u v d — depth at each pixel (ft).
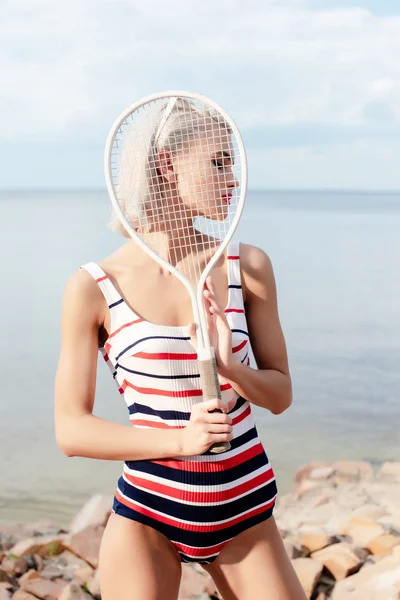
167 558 7.88
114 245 102.42
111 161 8.18
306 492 19.66
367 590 12.53
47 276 72.13
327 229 152.76
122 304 7.97
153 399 7.79
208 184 8.03
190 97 7.98
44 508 20.27
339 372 37.63
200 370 7.41
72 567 14.51
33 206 353.31
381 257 94.79
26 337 45.62
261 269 8.35
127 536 7.80
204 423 7.30
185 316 8.06
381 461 24.07
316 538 14.17
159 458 7.72
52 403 31.73
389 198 652.48
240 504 7.81
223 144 8.05
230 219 8.23
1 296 60.80
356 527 15.08
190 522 7.70
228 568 8.02
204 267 8.30
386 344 44.93
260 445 8.12
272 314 8.39
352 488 19.72
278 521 16.79
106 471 23.34
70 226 154.30
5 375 36.45
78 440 7.80
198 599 12.78
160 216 8.28
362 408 30.63
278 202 520.42
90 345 8.06
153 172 8.21
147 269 8.19
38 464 23.86
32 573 14.10
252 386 7.78
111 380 33.86
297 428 27.73
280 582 7.94
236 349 7.89
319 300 60.64
